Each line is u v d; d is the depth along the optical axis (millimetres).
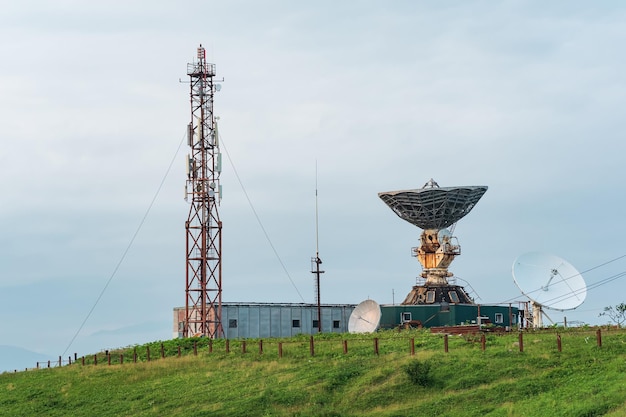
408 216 132125
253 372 85875
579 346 79500
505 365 76438
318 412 71688
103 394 86500
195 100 138375
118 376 92250
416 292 130500
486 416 66750
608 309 102000
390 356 84125
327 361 85875
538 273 114000
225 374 86688
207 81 138875
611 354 76188
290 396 76125
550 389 70875
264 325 133500
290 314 135000
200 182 135375
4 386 95938
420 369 75438
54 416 82062
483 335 84875
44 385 93250
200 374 88125
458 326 109062
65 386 91188
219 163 136500
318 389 77188
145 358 103062
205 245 132625
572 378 72062
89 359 108750
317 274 135625
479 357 79375
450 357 80250
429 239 132000
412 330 112562
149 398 82438
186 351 103062
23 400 88625
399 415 69250
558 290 112938
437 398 72000
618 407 63812
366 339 97625
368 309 118375
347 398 74688
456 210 130625
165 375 90500
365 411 72000
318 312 134500
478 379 74375
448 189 128750
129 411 79750
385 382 76375
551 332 92688
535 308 113000
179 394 82188
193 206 134375
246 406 75062
